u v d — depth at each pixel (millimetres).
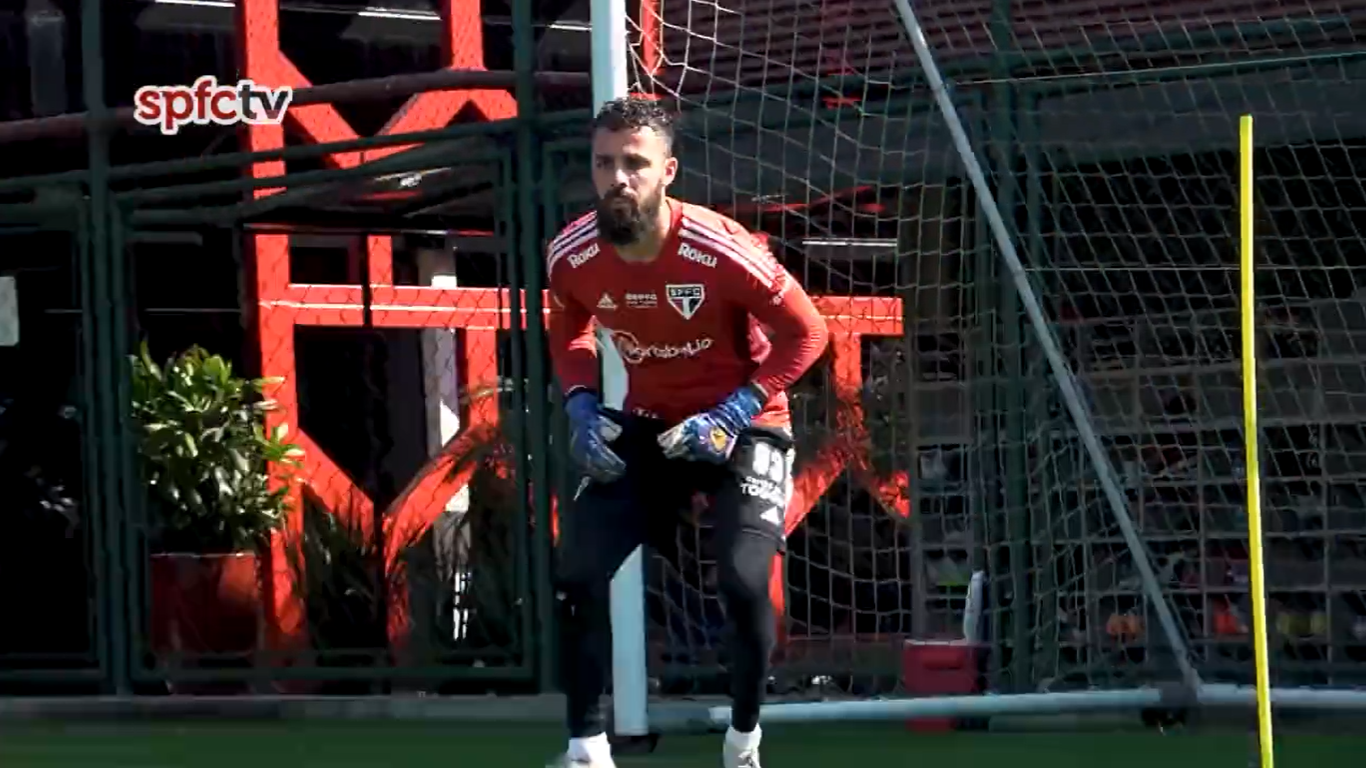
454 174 34594
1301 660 30828
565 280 18250
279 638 33906
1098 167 31188
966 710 24500
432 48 43188
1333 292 32156
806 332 17750
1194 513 31906
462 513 33500
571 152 29297
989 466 29219
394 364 40750
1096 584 30203
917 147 30484
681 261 17547
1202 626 31875
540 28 42562
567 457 29391
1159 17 31234
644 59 29797
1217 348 32812
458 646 33000
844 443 32500
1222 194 33250
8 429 38125
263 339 38969
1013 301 28812
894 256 31969
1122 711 25781
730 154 29250
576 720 18562
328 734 28203
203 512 33844
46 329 38094
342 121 40219
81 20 38312
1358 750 24906
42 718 31125
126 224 32812
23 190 34031
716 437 17391
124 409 32500
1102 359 33156
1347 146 30609
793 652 31609
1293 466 32031
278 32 40469
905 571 33625
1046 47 31828
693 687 30078
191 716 30703
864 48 33188
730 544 17984
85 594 37750
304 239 40438
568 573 18297
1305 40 30062
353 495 35000
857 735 26875
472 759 25328
